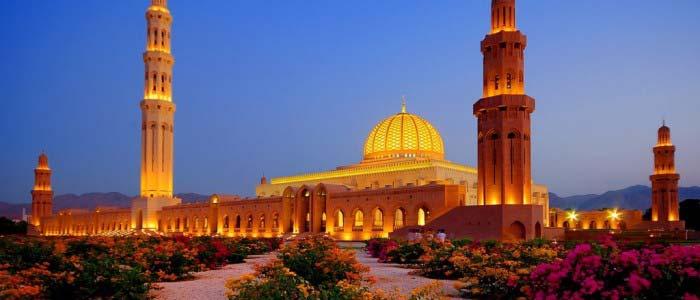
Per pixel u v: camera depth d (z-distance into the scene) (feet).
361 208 255.70
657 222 299.58
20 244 91.04
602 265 37.91
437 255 86.33
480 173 199.31
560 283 38.52
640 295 35.12
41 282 59.57
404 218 236.43
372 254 138.72
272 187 363.56
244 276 48.96
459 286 66.49
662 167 306.96
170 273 83.51
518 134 192.24
